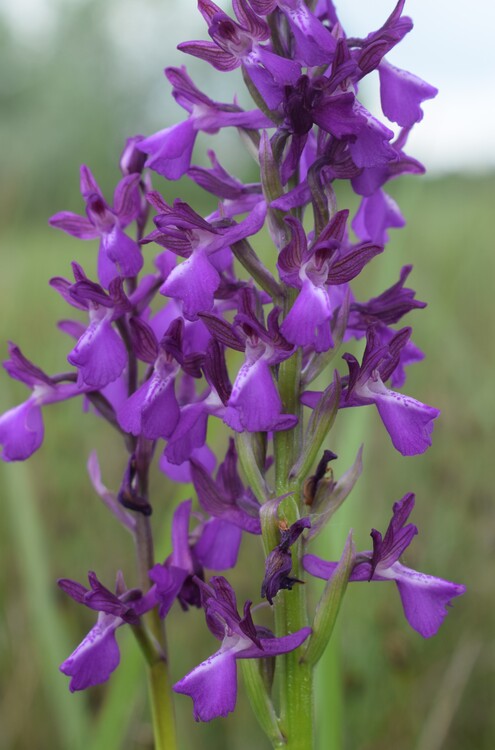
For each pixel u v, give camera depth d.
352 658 0.32
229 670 0.21
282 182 0.22
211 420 0.28
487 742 0.31
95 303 0.23
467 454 0.43
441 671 0.33
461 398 0.48
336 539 0.27
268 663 0.22
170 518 0.27
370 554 0.22
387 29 0.22
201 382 0.34
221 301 0.24
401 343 0.22
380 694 0.32
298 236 0.21
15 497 0.30
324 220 0.22
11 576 0.36
